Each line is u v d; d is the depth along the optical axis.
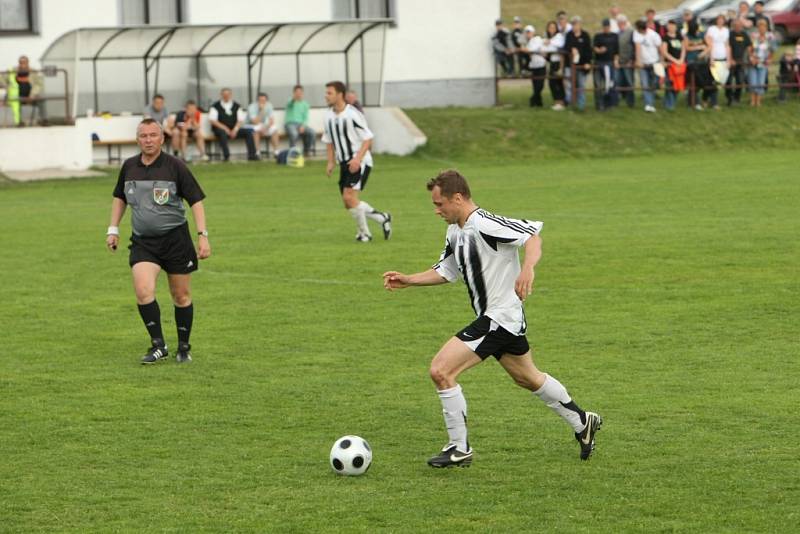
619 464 20.77
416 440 22.50
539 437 22.47
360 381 27.08
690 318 33.00
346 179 48.12
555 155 89.19
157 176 28.55
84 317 35.19
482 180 73.94
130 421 24.11
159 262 29.11
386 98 105.12
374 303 36.22
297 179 77.38
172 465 21.19
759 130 95.06
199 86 91.62
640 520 18.05
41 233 53.59
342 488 19.78
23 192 73.19
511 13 165.25
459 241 20.08
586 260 42.69
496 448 21.83
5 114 85.50
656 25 99.50
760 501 18.78
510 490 19.55
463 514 18.45
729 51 98.38
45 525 18.30
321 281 40.00
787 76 101.31
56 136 84.62
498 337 20.08
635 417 23.64
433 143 91.25
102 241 50.75
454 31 105.75
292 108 90.31
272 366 28.70
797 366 27.55
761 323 32.22
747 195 61.72
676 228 50.16
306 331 32.53
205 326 33.47
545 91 114.88
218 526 18.14
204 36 89.56
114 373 28.30
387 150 92.56
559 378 26.91
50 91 86.38
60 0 94.81
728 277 38.84
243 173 81.62
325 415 24.30
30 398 26.03
